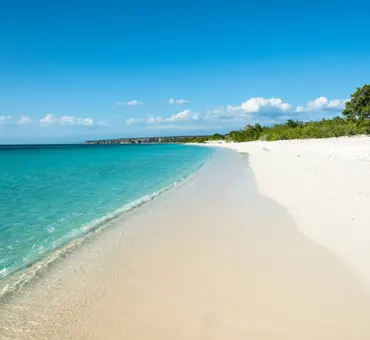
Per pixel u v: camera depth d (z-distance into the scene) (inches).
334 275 253.9
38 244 345.4
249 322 201.0
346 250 295.3
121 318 210.2
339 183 580.7
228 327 197.2
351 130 2342.5
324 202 462.9
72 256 312.3
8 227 405.7
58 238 364.8
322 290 233.5
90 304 227.1
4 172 1074.7
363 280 243.4
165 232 379.6
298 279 250.7
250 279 254.8
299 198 502.9
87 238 364.2
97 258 306.5
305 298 224.2
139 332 195.6
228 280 255.3
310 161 1007.6
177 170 1103.6
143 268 282.4
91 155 2437.3
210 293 237.0
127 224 416.5
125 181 821.2
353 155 1013.8
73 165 1386.6
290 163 1041.5
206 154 2294.5
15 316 213.5
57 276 270.1
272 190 593.0
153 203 539.8
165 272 273.9
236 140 5393.7
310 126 3228.3
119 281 259.9
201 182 761.0
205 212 464.4
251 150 2374.5
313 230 354.3
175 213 466.3
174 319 207.5
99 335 193.5
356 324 195.2
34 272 277.7
